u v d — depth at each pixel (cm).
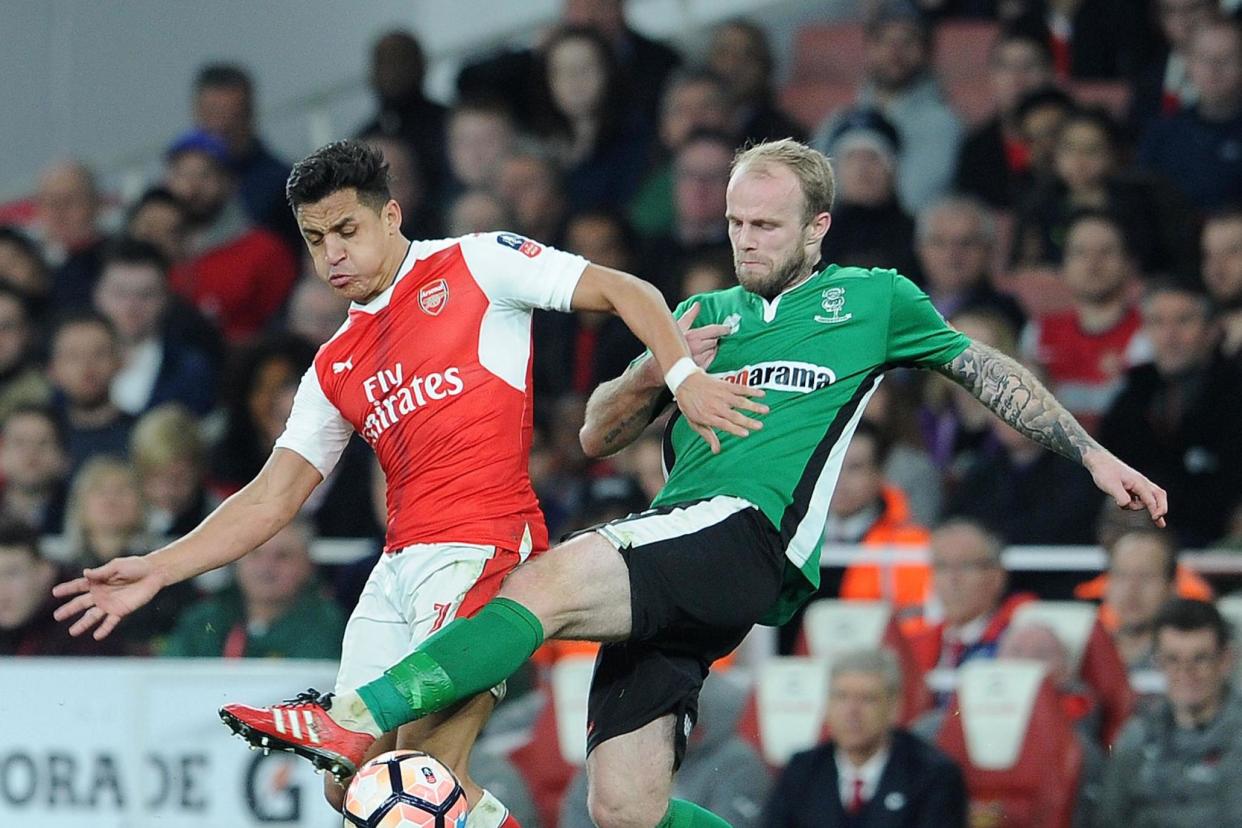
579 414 3262
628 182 4069
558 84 4112
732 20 4334
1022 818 2528
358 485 3356
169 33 4947
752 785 2569
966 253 3497
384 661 1672
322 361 1697
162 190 4238
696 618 1659
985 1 4556
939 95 4075
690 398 1591
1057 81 4116
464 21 5022
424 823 1539
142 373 3872
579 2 4300
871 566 2956
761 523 1680
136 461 3341
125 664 2783
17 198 4850
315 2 5012
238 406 3547
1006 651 2670
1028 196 3844
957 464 3300
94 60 4931
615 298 1630
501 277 1648
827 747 2542
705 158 3734
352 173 1623
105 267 3919
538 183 3828
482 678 1552
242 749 2734
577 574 1612
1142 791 2508
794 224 1723
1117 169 3703
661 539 1650
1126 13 4222
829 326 1730
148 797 2756
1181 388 3116
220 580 3156
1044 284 3688
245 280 4178
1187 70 3972
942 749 2567
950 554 2772
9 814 2803
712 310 1784
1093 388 3431
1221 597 2934
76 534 3181
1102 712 2656
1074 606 2739
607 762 1736
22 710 2806
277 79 4997
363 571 3006
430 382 1647
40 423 3550
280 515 1725
